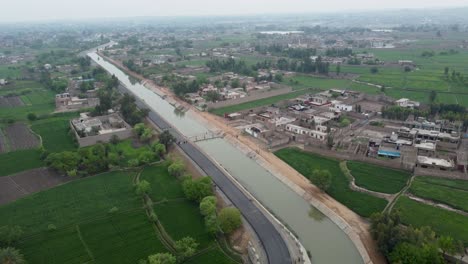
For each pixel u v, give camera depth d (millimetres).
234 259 114250
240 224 128625
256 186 164875
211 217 125000
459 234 121250
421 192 148000
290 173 171625
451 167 162875
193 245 115625
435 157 176875
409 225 123000
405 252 106312
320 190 155500
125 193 154125
